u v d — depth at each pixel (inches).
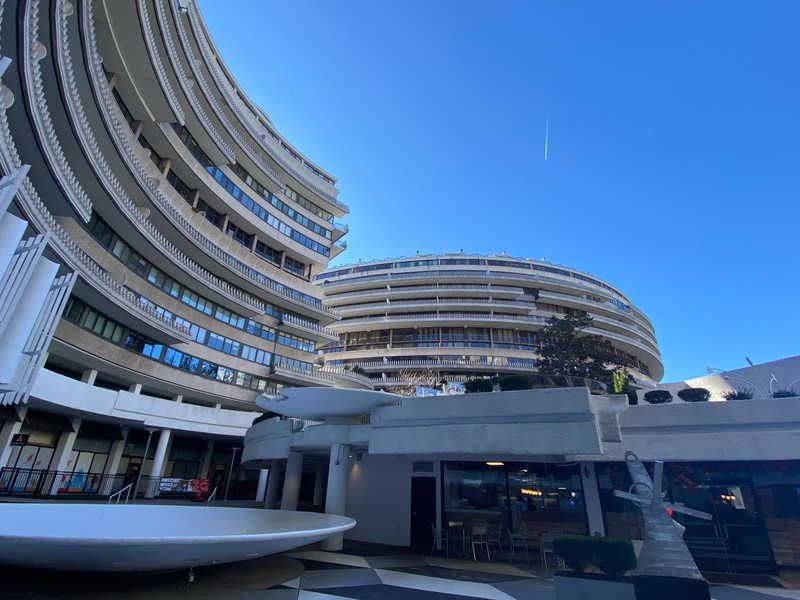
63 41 599.5
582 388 371.2
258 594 280.8
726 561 376.2
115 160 966.4
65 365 1026.1
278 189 1788.9
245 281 1524.4
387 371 2215.8
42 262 215.0
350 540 552.7
